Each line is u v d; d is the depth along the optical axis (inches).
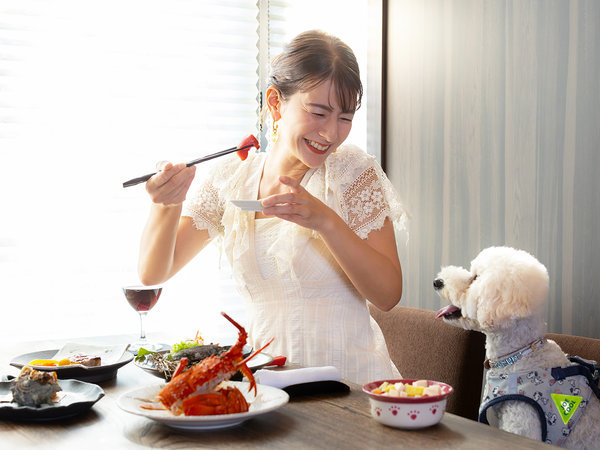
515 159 90.4
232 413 40.1
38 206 107.7
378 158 117.5
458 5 100.0
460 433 39.2
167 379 49.7
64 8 107.9
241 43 118.7
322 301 63.3
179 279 116.4
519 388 64.7
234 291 119.9
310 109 56.5
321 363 62.2
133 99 112.7
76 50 109.0
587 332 80.2
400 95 113.3
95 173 110.7
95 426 40.9
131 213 113.0
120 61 111.6
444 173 103.3
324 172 64.1
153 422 41.5
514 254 69.5
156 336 80.7
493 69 93.9
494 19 93.6
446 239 102.9
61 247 109.2
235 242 64.7
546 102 85.4
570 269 82.4
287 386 47.3
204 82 116.6
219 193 67.4
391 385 43.0
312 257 62.2
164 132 114.7
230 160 69.4
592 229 79.3
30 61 106.4
